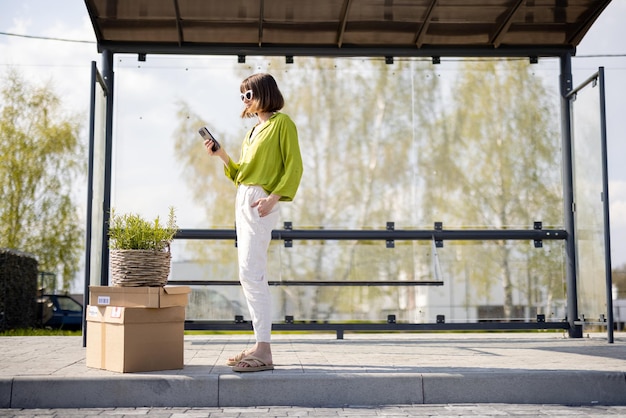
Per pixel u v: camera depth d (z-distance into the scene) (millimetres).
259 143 4133
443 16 6305
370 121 6715
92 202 5434
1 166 17375
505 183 6727
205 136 4348
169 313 4078
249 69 6625
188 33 6375
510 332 7891
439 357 4781
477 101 6762
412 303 6613
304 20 6301
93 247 5699
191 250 6469
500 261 6688
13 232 17234
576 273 6602
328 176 6656
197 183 6492
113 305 4070
